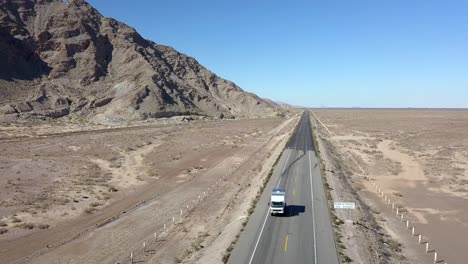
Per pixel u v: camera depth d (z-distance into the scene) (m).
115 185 56.31
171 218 41.31
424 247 35.16
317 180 56.47
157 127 133.88
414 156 87.56
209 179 61.00
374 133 137.38
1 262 29.77
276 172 61.94
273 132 133.50
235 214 41.56
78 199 47.94
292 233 34.59
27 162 67.06
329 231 35.25
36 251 32.09
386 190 56.66
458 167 74.31
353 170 71.69
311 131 130.75
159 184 57.91
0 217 39.84
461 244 36.00
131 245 33.59
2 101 130.12
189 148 92.38
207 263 28.45
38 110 133.50
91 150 83.69
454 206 48.62
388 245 34.91
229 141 106.88
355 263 28.58
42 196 48.06
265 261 28.62
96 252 32.03
